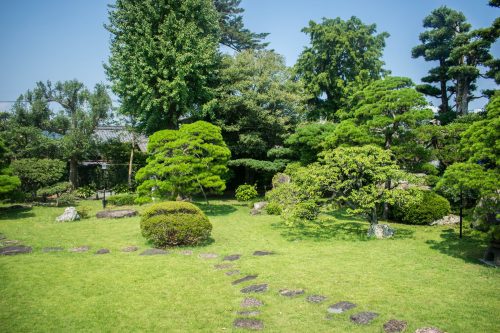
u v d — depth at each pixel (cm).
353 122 1709
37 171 1986
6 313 622
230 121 2400
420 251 999
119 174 2756
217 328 559
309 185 1242
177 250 1062
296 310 611
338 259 924
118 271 852
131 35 2023
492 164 884
